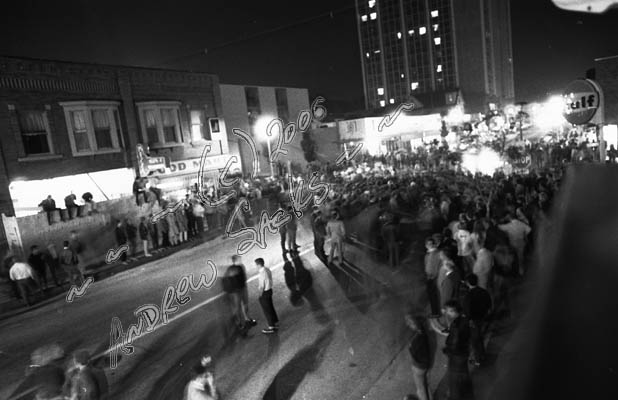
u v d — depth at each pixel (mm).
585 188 2643
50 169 17594
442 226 13258
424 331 5926
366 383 6668
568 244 2176
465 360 5672
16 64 16562
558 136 29172
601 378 1445
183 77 23500
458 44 92938
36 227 14500
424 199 14664
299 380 6941
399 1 97125
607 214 2230
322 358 7539
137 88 21250
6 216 15648
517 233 9016
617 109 14242
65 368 6996
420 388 5828
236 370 7441
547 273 2199
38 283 12922
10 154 16312
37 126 17312
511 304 7777
